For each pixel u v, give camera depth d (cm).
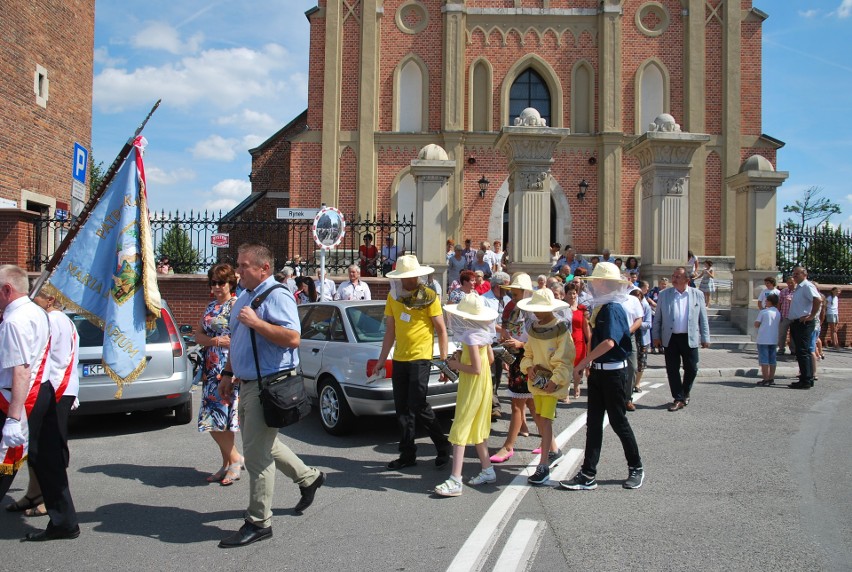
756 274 1602
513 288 773
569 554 433
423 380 637
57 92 1897
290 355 470
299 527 486
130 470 641
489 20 2291
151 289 535
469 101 2281
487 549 443
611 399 572
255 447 459
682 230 1552
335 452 709
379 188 2266
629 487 575
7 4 1653
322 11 2294
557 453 632
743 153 2306
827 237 1755
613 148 2250
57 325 486
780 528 478
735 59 2295
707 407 941
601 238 2252
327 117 2256
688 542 453
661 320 941
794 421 847
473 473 630
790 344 1466
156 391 781
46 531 464
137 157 541
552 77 2286
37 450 455
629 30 2303
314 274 1544
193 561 427
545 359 595
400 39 2284
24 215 1394
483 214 2261
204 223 1462
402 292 646
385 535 470
